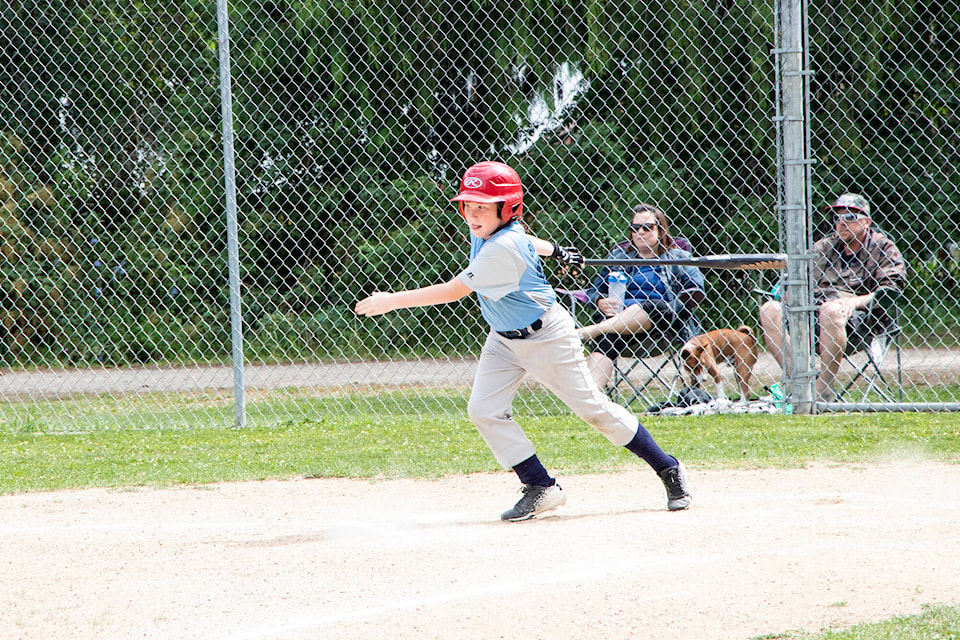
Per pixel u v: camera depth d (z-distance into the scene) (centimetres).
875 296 2359
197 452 2045
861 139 4038
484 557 1148
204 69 4284
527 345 1373
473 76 4100
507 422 1398
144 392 3362
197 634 912
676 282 2405
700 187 4022
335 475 1769
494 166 1360
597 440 2022
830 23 3756
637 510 1414
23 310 4266
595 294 2484
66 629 935
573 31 3797
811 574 1023
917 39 3934
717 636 857
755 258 1606
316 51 4128
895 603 928
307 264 4369
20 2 3800
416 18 3641
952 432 1964
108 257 4403
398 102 4138
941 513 1313
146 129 4325
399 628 907
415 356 3978
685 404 2439
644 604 945
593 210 4153
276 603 999
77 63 4134
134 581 1098
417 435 2181
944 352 3541
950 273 4047
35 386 3575
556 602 961
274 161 4347
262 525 1391
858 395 2700
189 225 4375
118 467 1892
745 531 1227
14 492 1678
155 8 4175
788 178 2241
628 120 4012
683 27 3691
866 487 1509
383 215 4266
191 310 4366
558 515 1403
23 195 3975
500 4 3928
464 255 4150
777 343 2395
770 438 1961
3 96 4178
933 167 4088
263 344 3891
